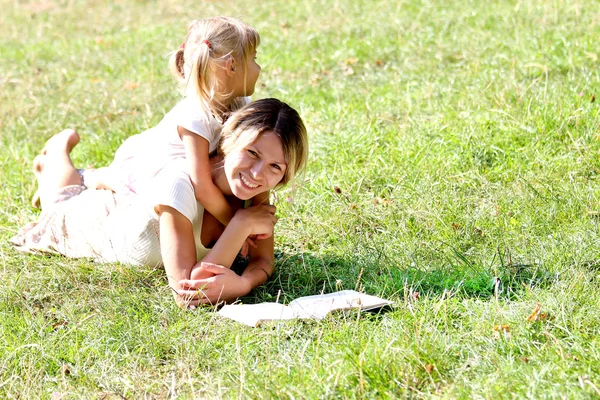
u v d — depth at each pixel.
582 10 12.16
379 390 4.77
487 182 7.62
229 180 6.09
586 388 4.57
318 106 10.15
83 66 13.26
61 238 7.09
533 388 4.59
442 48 11.58
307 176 8.09
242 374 4.84
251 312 5.80
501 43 11.23
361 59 11.73
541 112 8.59
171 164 6.35
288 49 12.57
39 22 17.78
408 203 7.45
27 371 5.23
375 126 8.99
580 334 5.19
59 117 10.87
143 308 6.11
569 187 7.25
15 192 8.57
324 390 4.77
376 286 6.18
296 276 6.57
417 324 5.39
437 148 8.34
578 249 6.32
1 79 13.02
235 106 6.61
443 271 6.30
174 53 6.84
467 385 4.77
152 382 5.20
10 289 6.42
